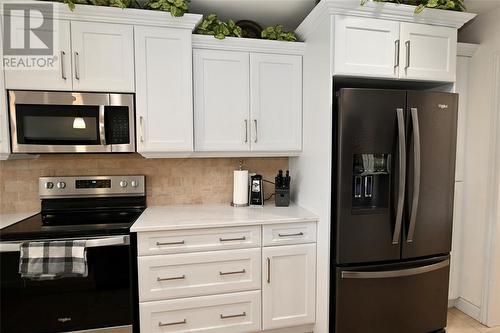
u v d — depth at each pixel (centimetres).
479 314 221
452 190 187
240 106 205
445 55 186
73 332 159
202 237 176
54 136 176
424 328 188
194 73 197
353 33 171
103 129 179
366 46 173
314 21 187
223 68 201
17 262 153
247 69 205
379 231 175
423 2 174
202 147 201
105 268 161
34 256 150
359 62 172
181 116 191
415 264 183
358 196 182
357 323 176
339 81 191
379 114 170
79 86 176
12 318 154
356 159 177
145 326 169
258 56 206
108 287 162
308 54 204
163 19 182
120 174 219
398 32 177
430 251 185
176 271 173
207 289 177
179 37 188
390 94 171
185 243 173
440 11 177
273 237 186
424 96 176
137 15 178
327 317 179
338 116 169
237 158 239
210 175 235
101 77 179
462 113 229
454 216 232
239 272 182
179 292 173
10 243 150
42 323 157
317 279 192
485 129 217
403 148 170
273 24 233
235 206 222
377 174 179
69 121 177
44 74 172
